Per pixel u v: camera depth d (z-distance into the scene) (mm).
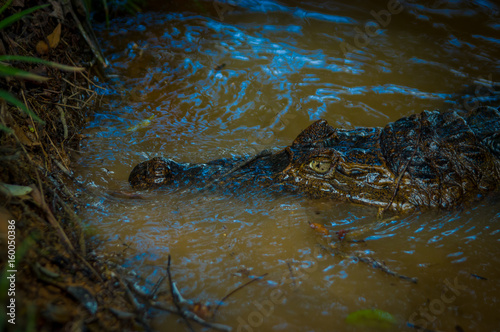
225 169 3600
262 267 2812
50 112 3826
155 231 3080
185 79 5363
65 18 4656
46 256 2475
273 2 7164
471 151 3584
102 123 4570
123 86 5145
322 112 4895
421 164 3465
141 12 6629
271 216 3293
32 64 3857
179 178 3535
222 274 2734
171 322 2330
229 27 6457
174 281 2637
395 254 2996
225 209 3312
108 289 2441
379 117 4805
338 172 3432
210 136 4539
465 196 3494
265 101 5070
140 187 3475
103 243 2891
